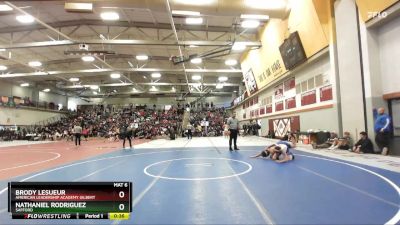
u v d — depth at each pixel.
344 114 10.59
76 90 42.34
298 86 15.38
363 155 8.63
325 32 11.38
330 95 11.78
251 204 3.69
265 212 3.36
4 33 17.84
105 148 14.49
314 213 3.29
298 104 15.41
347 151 9.81
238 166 6.95
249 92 25.98
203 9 12.27
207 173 6.03
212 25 17.62
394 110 8.93
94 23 17.23
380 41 9.25
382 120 8.73
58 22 17.12
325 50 11.72
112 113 41.31
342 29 10.55
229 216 3.24
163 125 33.59
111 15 12.83
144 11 15.51
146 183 5.07
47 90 37.09
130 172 6.33
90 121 36.81
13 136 29.00
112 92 42.25
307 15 11.95
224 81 35.59
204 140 21.05
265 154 8.48
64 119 37.75
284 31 14.52
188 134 24.97
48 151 13.28
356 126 9.91
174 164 7.54
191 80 35.94
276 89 19.52
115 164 7.78
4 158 10.16
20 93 33.38
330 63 11.42
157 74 28.94
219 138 24.83
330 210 3.39
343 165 6.83
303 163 7.27
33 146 17.77
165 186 4.81
